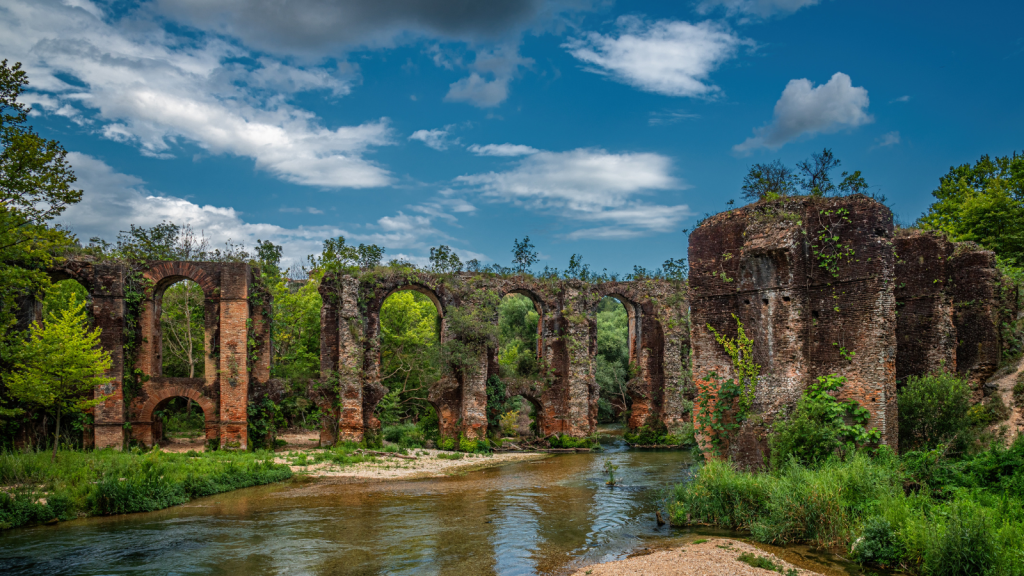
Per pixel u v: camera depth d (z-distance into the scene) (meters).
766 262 20.98
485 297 46.38
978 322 24.91
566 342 49.44
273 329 42.41
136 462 27.42
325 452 37.28
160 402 37.06
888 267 19.77
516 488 27.92
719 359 22.59
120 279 35.78
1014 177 37.84
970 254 25.50
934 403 20.55
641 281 51.94
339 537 18.89
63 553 17.28
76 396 34.50
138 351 36.75
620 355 66.38
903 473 17.56
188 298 47.59
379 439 40.75
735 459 21.52
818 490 16.61
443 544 17.97
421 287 45.00
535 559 16.38
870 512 15.92
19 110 24.28
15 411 29.48
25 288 32.16
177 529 20.00
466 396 44.31
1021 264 34.78
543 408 48.75
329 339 41.22
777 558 15.44
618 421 67.19
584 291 50.62
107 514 22.16
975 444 20.36
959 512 14.25
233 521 21.12
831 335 20.20
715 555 15.66
